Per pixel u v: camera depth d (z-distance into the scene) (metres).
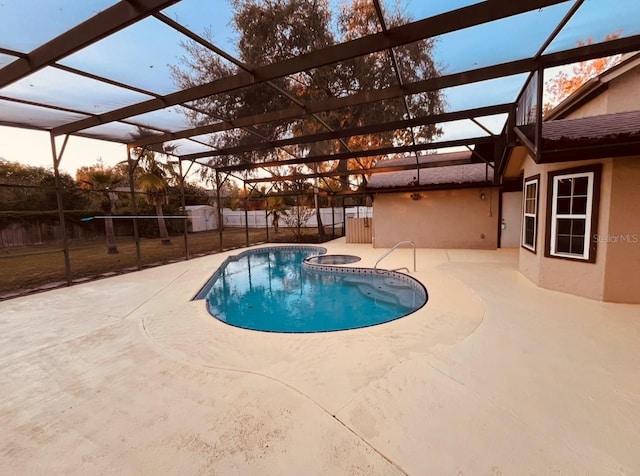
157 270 9.06
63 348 3.81
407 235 11.86
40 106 5.58
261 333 4.14
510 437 2.06
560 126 5.65
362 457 1.95
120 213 18.02
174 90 4.95
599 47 4.00
